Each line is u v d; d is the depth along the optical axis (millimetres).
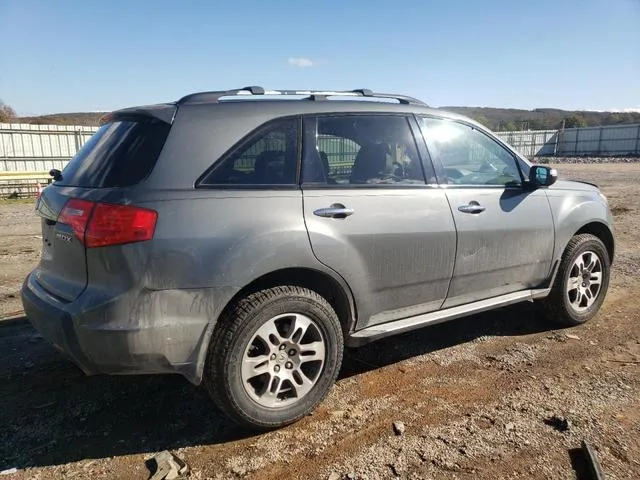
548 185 4320
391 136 3723
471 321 5012
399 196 3598
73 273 3053
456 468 2809
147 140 3053
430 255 3729
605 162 42094
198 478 2775
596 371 3922
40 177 19031
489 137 4297
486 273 4098
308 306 3186
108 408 3494
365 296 3477
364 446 3023
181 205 2893
